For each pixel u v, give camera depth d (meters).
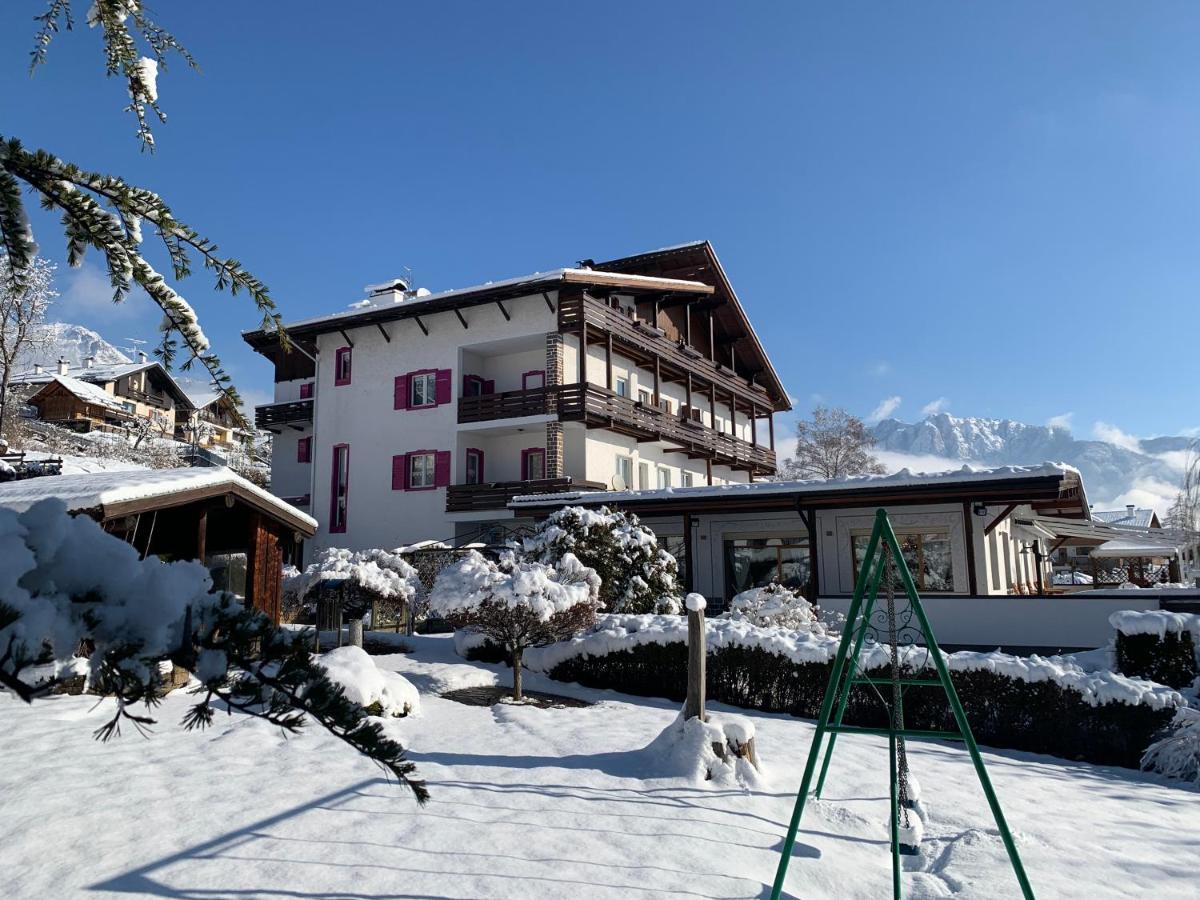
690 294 31.61
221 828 5.18
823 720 5.03
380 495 28.09
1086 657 12.41
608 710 11.00
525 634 11.77
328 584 15.77
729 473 37.50
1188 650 10.70
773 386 40.50
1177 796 7.98
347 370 29.83
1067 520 26.50
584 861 4.95
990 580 19.03
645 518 22.05
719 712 11.36
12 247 1.95
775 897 4.54
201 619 1.70
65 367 48.12
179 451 37.00
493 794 6.29
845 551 19.64
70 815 5.27
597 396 25.97
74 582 1.61
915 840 5.61
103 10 2.28
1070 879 5.20
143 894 4.14
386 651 16.05
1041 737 9.97
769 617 14.70
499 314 27.31
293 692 1.71
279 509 12.59
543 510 21.25
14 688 1.49
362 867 4.66
